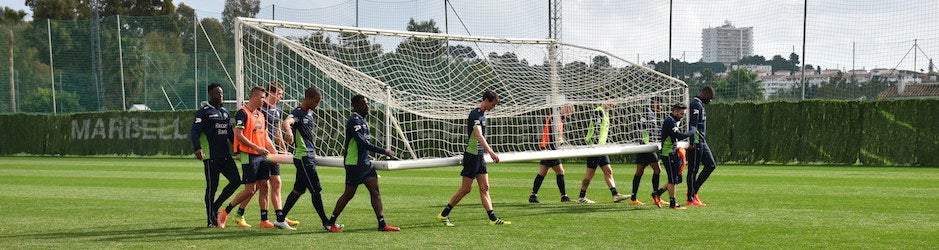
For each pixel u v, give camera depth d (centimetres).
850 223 927
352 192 888
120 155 3058
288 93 1122
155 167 2205
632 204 1166
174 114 2928
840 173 1752
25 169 2128
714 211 1053
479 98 1388
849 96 2380
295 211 1116
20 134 3153
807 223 929
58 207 1188
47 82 3522
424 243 805
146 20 3475
